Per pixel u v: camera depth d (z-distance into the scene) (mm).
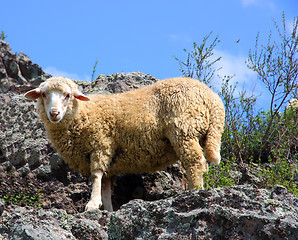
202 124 8188
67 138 8469
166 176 9750
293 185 8172
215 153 8070
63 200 9328
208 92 8469
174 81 8547
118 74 11891
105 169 8367
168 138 8266
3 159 10133
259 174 8789
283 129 10711
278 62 10969
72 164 8719
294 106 11539
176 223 5590
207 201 5734
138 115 8344
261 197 5832
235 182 8898
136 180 9672
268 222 5355
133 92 8805
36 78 11984
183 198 5840
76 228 6297
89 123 8414
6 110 10820
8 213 6148
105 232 6363
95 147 8367
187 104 8227
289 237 5250
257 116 11039
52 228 6035
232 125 10820
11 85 11656
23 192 9539
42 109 8586
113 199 9523
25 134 10242
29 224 5910
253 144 10578
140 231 5777
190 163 8000
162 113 8320
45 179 9711
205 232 5402
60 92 8266
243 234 5371
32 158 9922
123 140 8406
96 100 8742
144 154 8406
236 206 5695
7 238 5746
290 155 10312
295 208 5762
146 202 6219
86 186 9508
